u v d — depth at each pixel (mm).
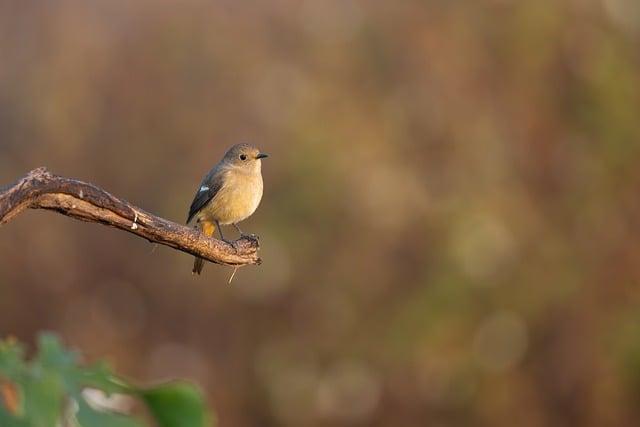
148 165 16297
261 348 16391
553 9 17203
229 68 16531
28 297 16281
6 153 16266
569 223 16859
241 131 16297
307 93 16344
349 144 16094
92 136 16422
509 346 16250
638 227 16969
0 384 2922
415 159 16438
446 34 17031
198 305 16453
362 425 16344
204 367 16422
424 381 16234
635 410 16359
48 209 4391
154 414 3234
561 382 16422
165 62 16641
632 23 17562
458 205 16234
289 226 15852
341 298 16094
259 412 16469
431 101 16688
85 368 3131
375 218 15961
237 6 16938
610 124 17047
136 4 16984
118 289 16594
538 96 17125
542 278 16391
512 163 16859
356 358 16203
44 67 16562
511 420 16172
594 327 16500
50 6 16812
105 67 16641
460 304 16094
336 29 16859
